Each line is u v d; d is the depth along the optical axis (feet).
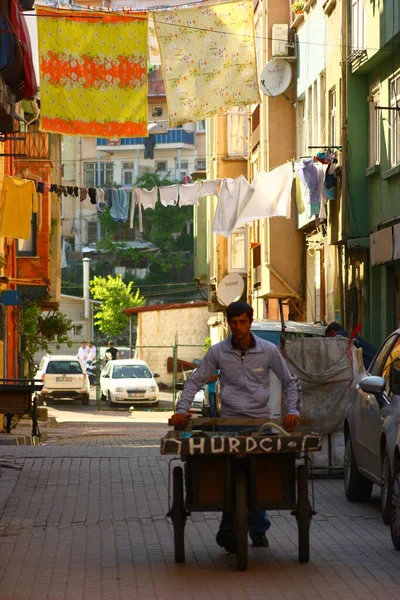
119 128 115.55
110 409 270.87
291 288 204.85
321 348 94.99
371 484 79.97
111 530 69.10
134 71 115.65
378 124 151.84
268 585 52.42
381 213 150.00
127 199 146.30
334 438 95.14
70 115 114.62
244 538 55.57
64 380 282.15
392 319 147.02
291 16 210.59
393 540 61.77
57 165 261.65
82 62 115.03
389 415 67.00
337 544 63.21
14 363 217.77
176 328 380.58
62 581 53.72
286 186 153.17
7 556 60.64
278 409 97.96
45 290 216.95
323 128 181.47
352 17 157.38
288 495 56.95
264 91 201.46
